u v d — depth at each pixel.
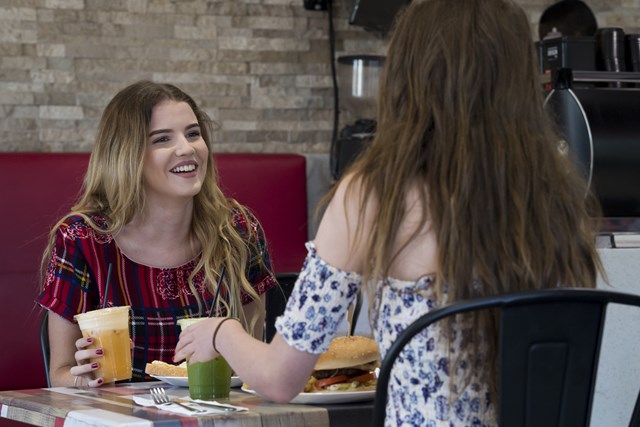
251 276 2.82
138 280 2.60
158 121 2.63
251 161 4.36
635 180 2.94
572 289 1.46
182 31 4.45
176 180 2.59
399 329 1.56
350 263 1.56
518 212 1.51
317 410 1.77
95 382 2.20
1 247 3.94
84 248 2.59
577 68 3.20
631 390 2.69
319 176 4.57
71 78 4.32
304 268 1.60
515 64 1.55
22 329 3.95
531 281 1.52
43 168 4.04
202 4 4.46
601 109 2.92
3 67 4.24
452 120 1.53
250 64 4.53
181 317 2.59
